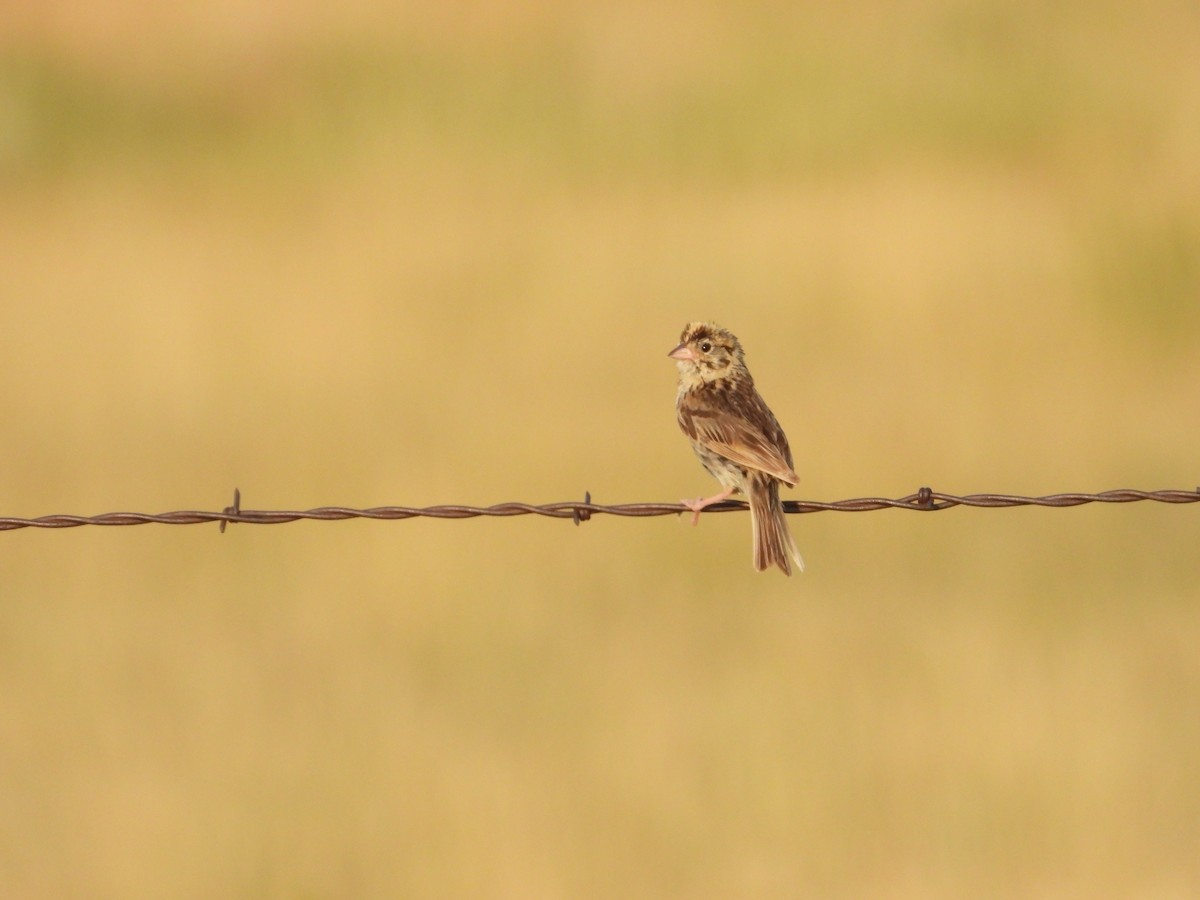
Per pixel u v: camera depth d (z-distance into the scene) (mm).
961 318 20219
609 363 19375
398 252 23969
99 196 28906
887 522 14984
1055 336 19734
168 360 19562
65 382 18969
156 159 32406
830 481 15562
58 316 21469
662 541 14625
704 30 39844
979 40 36219
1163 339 19609
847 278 21625
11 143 32531
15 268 24000
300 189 29266
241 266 23656
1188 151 27391
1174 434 16734
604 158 30562
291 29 41344
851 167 28688
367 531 14969
